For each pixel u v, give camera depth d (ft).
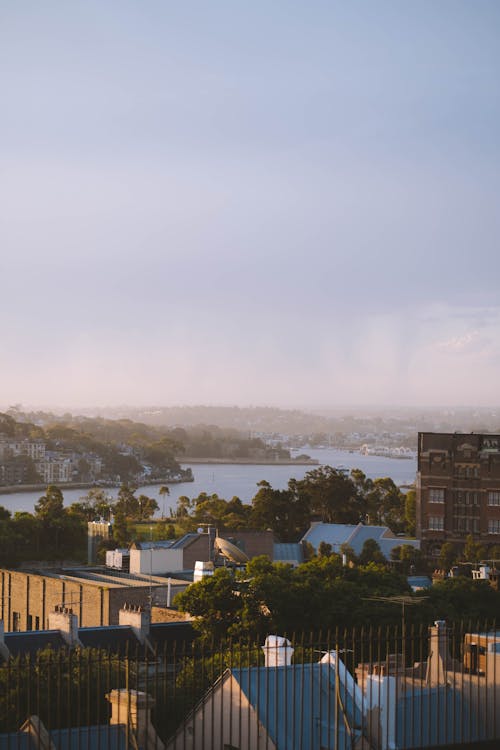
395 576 458.09
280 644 212.64
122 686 212.64
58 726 171.53
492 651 202.18
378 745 177.47
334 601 377.30
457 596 403.34
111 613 447.42
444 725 191.42
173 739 182.70
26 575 505.25
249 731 173.58
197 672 220.23
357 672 194.59
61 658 178.60
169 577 512.63
